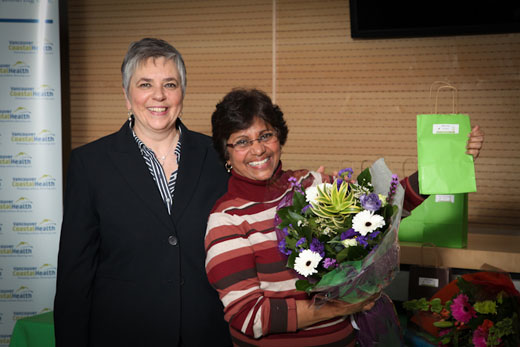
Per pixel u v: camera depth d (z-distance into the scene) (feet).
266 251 4.58
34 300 11.06
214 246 4.62
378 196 4.49
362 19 10.94
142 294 5.28
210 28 12.09
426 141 5.67
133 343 5.24
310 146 11.80
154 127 5.49
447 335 5.80
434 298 6.18
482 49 10.66
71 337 5.29
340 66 11.50
